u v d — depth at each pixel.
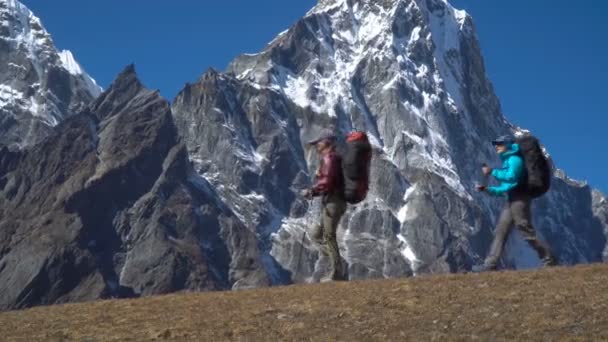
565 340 13.85
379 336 14.91
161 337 16.11
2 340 16.88
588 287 17.23
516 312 15.78
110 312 19.03
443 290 18.11
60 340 16.48
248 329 16.14
